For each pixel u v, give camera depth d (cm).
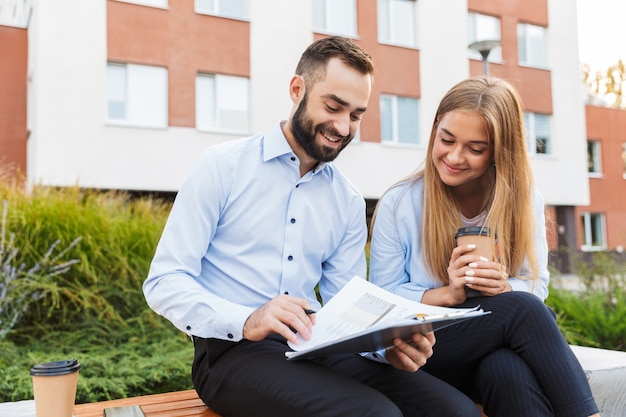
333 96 163
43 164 996
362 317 148
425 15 1355
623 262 498
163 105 1096
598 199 1692
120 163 1049
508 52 1454
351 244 190
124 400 178
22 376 262
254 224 171
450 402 147
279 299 146
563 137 1509
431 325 135
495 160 190
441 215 196
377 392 137
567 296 462
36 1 1013
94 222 395
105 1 1047
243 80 1170
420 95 1337
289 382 140
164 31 1092
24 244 359
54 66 1008
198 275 165
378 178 1279
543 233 207
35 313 353
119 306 376
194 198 164
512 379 154
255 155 174
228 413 156
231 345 158
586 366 215
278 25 1195
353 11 1280
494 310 164
